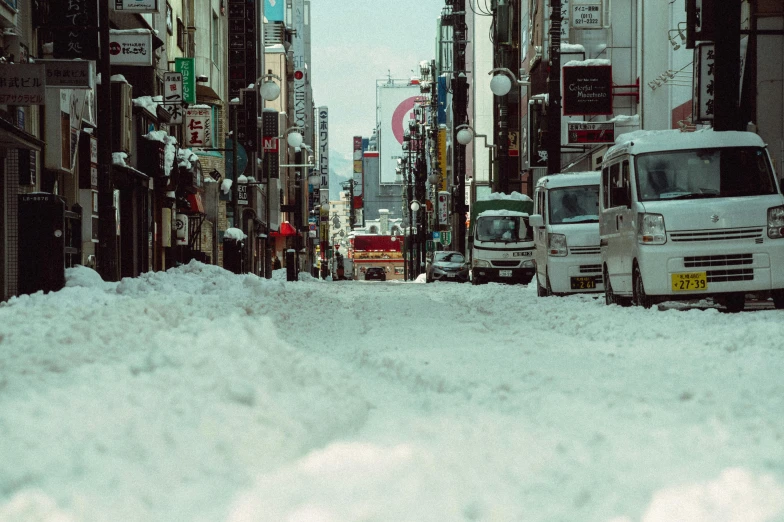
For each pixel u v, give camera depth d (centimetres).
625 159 2138
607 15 5122
